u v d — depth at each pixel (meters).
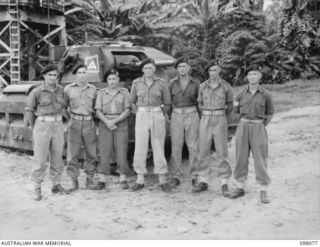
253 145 5.01
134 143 6.14
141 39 21.06
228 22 19.23
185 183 5.96
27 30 16.42
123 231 4.16
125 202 5.09
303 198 5.18
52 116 5.30
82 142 5.67
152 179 6.16
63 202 5.12
